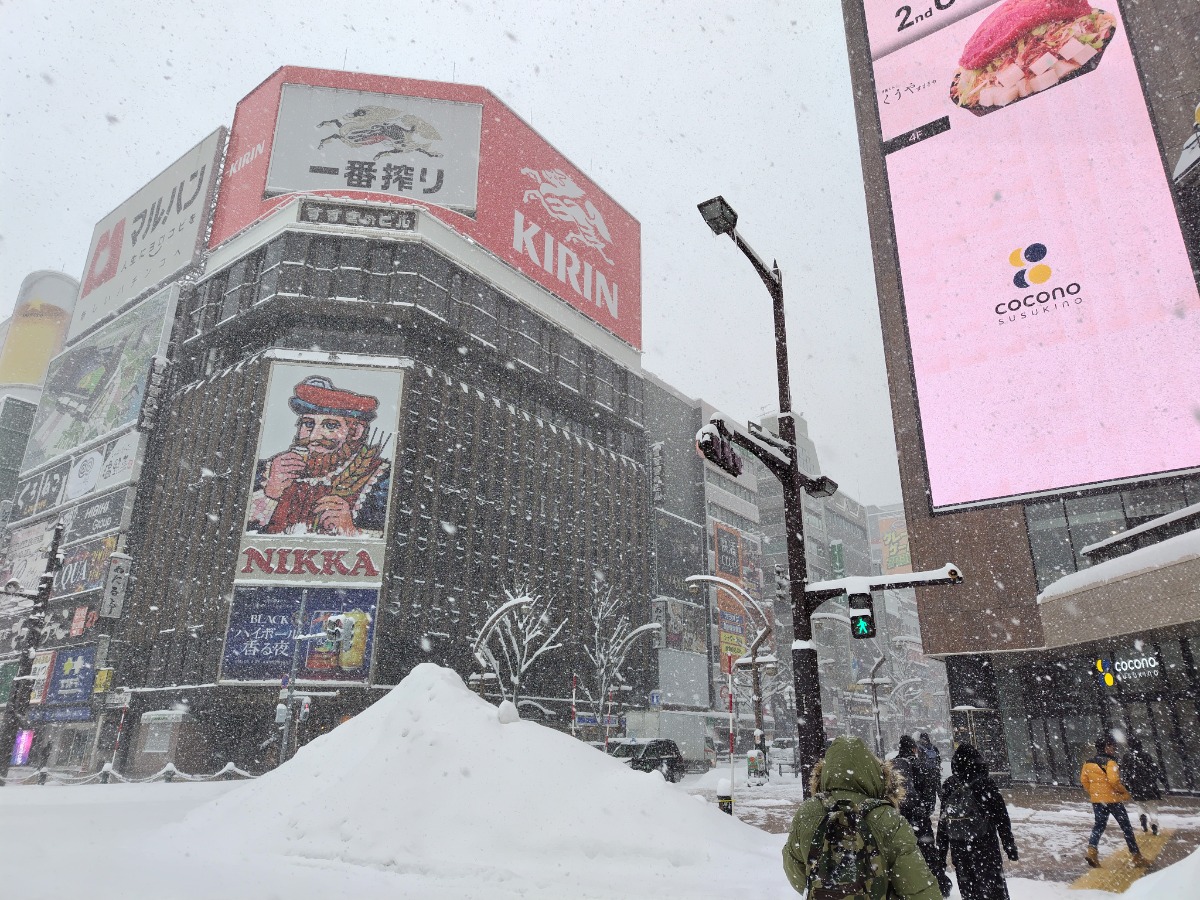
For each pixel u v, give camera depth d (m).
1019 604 27.12
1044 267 27.28
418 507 53.62
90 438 66.00
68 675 56.31
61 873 7.27
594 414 74.56
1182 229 25.00
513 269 67.19
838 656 90.25
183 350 63.03
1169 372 24.22
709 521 85.12
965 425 27.72
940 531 28.77
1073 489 25.11
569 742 10.87
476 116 67.44
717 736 71.50
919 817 7.38
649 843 8.59
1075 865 9.75
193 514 54.31
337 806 9.51
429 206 62.97
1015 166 28.92
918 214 30.70
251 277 59.06
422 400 55.94
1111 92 27.61
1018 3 30.92
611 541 71.75
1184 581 18.98
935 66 32.38
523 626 51.47
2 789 17.23
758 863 8.45
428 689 11.67
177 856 8.70
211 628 48.25
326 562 49.09
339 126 63.69
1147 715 23.22
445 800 9.34
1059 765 26.58
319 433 52.03
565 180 76.69
